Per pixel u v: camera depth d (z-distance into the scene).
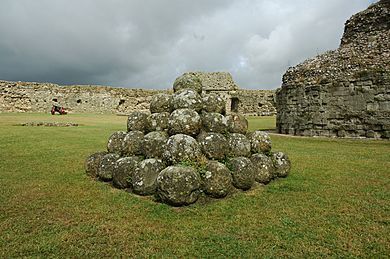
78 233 5.00
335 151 12.61
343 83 17.31
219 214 5.79
